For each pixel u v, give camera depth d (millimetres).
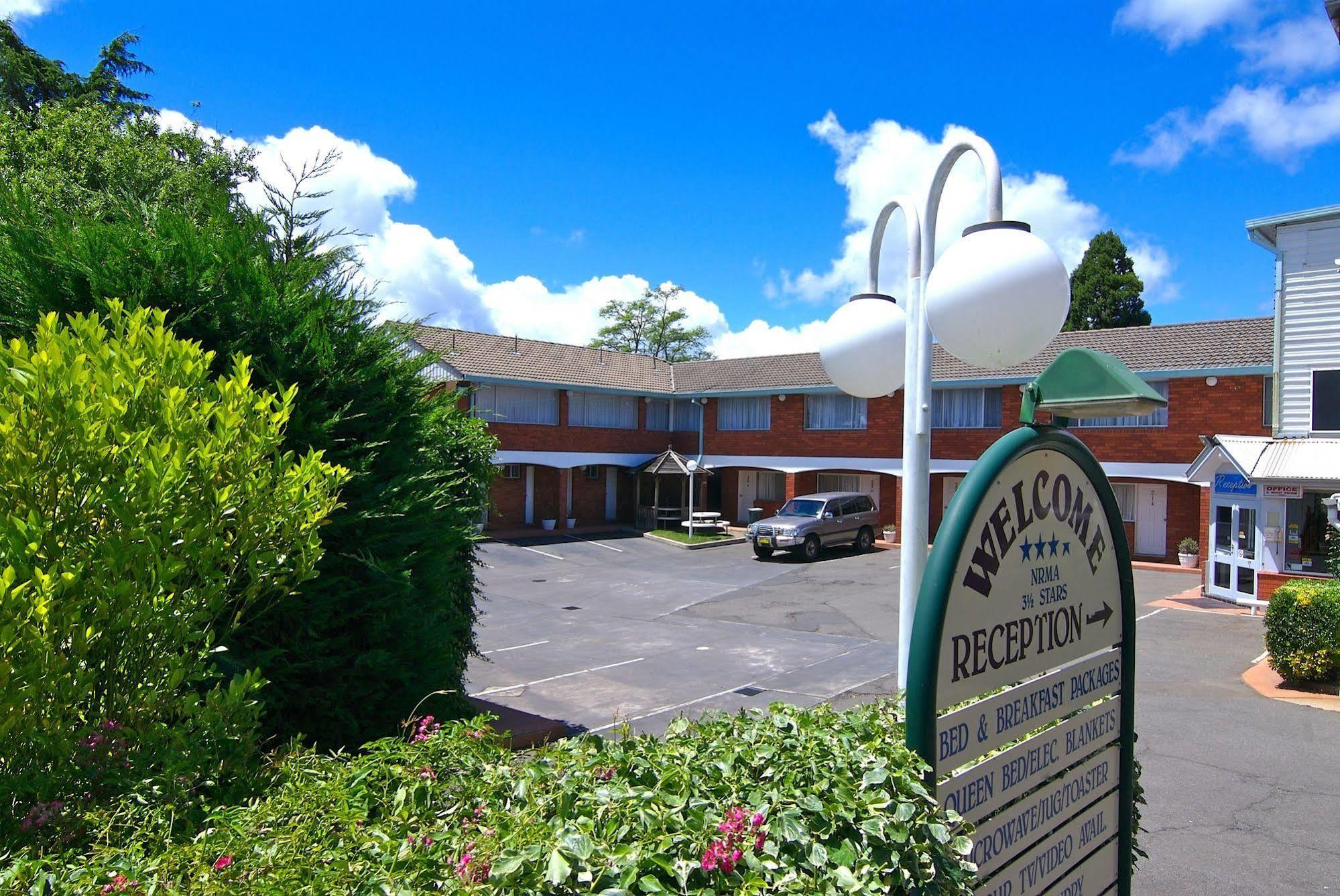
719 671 11727
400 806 2750
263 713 4637
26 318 5250
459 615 7652
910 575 3664
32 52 29422
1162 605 17391
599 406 32906
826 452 30156
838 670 11797
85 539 3121
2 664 2670
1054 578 3074
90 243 5340
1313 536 16188
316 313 5941
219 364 5562
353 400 6012
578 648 13375
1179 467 23156
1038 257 3006
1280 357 17219
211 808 3119
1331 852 5797
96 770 3080
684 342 62906
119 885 2188
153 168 19766
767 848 2188
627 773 2684
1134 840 3689
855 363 4199
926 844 2277
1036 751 2957
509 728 8500
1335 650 10094
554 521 31203
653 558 25203
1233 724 8922
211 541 3455
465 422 8594
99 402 3238
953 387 27359
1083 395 2758
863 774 2512
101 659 3234
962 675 2615
